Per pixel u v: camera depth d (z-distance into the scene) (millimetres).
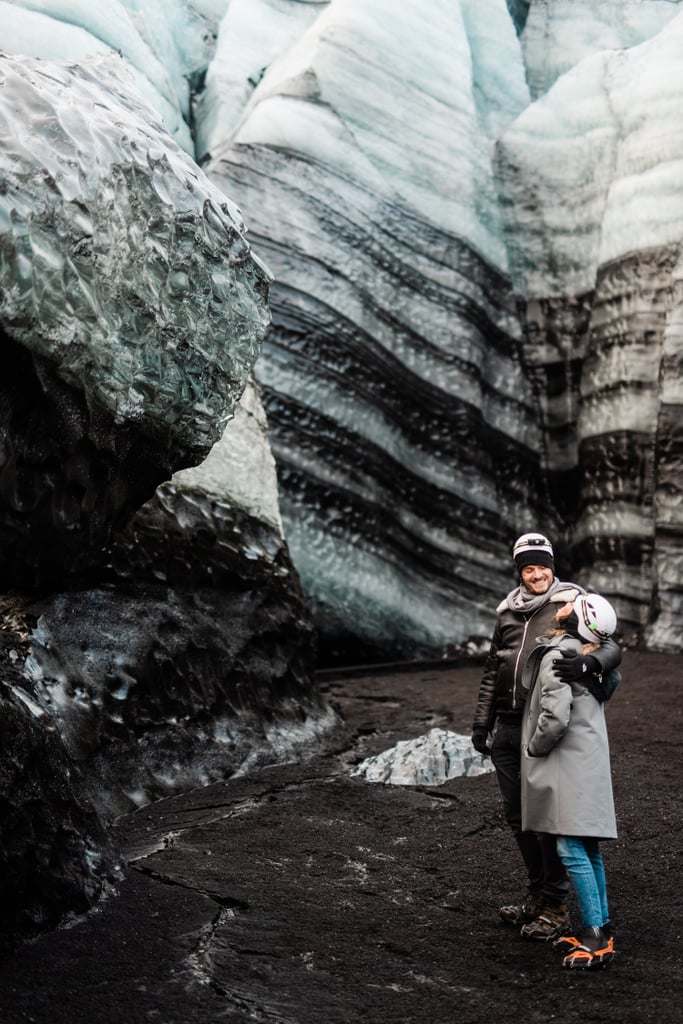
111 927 3502
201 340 4520
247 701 6105
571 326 11008
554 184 11016
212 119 10977
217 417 4812
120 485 4543
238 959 3291
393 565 10023
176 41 11352
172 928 3516
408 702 7797
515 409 11055
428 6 10930
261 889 3945
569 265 10977
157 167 4238
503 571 10656
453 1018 2916
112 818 4805
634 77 10781
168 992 3045
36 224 3596
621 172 10586
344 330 9914
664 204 10211
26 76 3990
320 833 4676
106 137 4008
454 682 8586
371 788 5465
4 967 3174
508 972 3254
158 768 5281
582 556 10852
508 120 11586
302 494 9594
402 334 10258
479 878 4133
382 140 10359
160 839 4520
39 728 3826
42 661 4973
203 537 6234
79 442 4125
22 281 3539
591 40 11750
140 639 5504
